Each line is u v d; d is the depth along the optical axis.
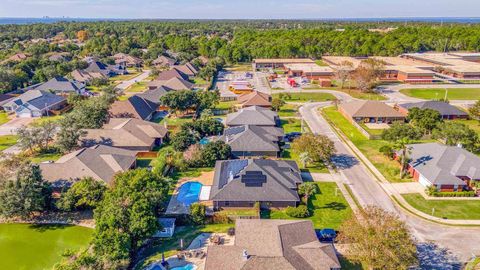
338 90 131.12
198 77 153.25
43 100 103.25
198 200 55.12
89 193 49.66
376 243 36.38
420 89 132.00
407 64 167.00
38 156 71.06
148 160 69.56
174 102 94.94
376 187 58.84
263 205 52.84
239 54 194.25
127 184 47.69
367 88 127.69
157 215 49.56
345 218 50.00
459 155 61.00
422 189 58.03
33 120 95.88
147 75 163.00
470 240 45.12
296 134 81.56
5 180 49.12
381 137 80.25
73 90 121.75
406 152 64.50
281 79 152.88
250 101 102.44
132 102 93.06
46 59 165.00
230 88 133.00
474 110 91.19
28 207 47.34
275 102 103.56
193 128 78.81
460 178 57.53
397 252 36.31
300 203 53.19
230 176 55.53
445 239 45.31
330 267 36.72
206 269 36.34
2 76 124.75
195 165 66.31
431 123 80.88
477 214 50.84
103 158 60.72
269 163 59.53
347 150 74.44
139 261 41.72
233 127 81.06
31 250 44.12
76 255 40.97
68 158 60.50
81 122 77.75
